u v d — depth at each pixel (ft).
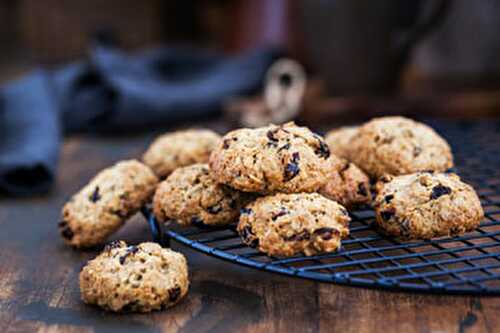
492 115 3.17
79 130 3.14
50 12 5.01
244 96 3.48
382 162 2.05
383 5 3.15
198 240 1.91
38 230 2.19
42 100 2.93
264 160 1.81
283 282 1.84
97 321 1.73
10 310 1.78
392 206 1.86
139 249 1.78
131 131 3.20
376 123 2.11
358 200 1.97
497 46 3.64
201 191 1.89
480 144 2.57
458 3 3.64
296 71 3.44
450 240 1.83
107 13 5.07
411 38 3.17
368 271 1.71
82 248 2.04
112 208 2.00
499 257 1.76
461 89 3.58
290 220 1.74
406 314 1.72
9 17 5.58
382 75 3.29
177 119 3.23
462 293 1.65
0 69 5.08
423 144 2.06
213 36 5.46
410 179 1.89
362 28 3.22
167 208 1.90
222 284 1.84
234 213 1.88
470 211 1.84
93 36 3.57
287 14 4.00
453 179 1.90
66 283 1.88
